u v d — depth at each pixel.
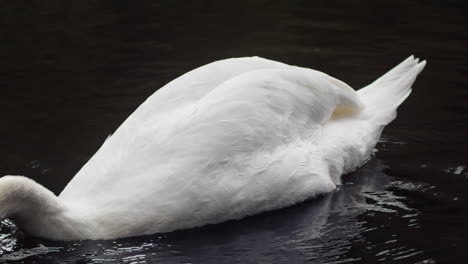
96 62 20.48
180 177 12.73
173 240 12.65
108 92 18.58
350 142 14.54
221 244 12.52
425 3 24.69
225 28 22.89
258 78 13.78
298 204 13.71
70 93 18.53
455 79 18.89
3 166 14.91
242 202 13.13
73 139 16.12
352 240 12.48
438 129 16.45
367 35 22.06
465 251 11.92
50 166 14.95
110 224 12.59
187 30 22.75
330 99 14.51
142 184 12.73
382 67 19.78
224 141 13.04
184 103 13.77
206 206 12.88
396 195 13.88
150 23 23.39
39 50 21.30
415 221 12.95
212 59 20.52
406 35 21.94
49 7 24.88
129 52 21.14
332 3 25.11
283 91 13.88
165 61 20.47
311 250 12.24
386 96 15.64
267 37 22.08
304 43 21.61
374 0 25.17
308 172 13.71
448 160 15.09
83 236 12.51
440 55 20.38
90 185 12.92
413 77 15.94
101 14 24.25
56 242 12.45
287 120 13.80
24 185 11.94
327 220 13.17
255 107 13.47
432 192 13.91
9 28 22.95
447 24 22.64
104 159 13.25
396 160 15.23
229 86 13.60
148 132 13.25
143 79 19.34
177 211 12.73
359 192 14.04
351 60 20.31
